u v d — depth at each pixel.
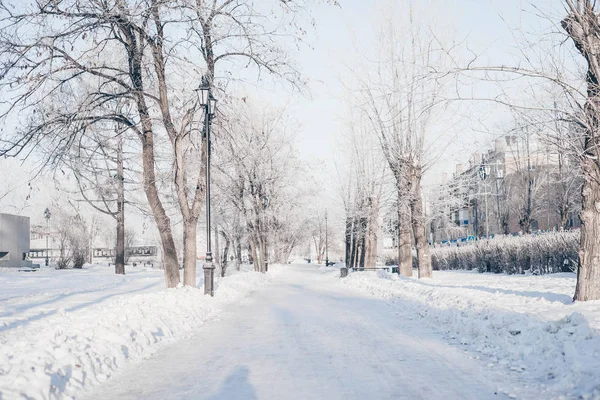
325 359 8.25
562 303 10.96
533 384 6.43
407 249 27.97
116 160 24.61
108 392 6.37
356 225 39.44
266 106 39.50
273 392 6.25
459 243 45.59
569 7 10.45
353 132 36.50
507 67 10.08
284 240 58.38
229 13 16.16
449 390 6.20
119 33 17.02
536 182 44.19
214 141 20.12
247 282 28.06
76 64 14.95
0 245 46.41
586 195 11.33
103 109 17.16
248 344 9.80
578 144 11.39
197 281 28.78
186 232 18.89
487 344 9.03
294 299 20.45
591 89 10.60
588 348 6.81
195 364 8.00
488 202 55.78
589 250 11.19
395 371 7.30
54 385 6.03
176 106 18.14
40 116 15.16
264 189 40.38
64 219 47.34
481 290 14.98
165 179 19.28
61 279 30.56
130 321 10.03
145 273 41.78
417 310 14.59
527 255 28.97
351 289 26.72
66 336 7.86
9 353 6.94
